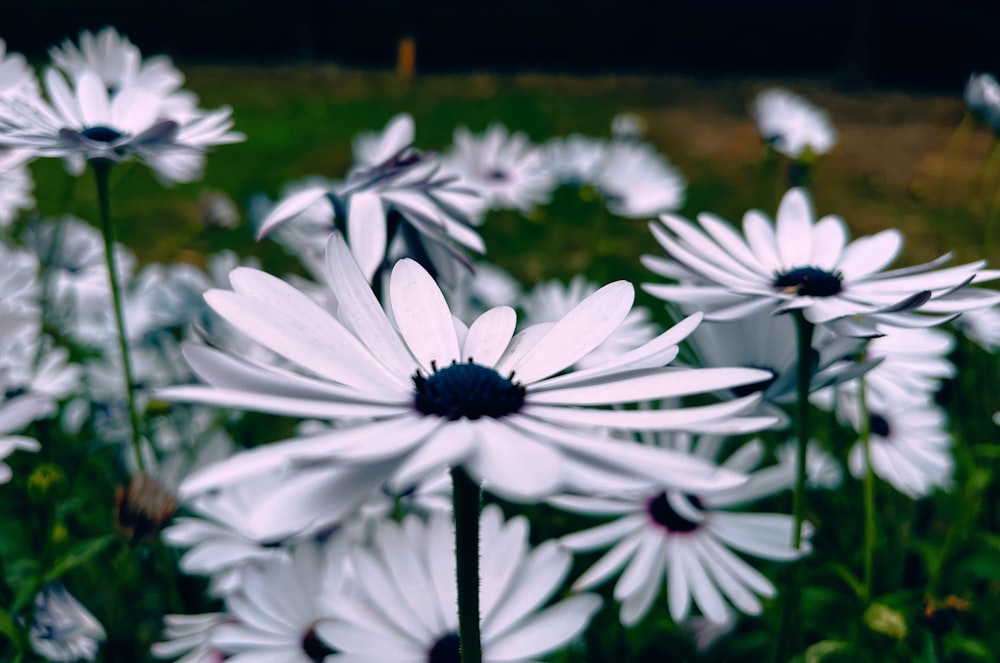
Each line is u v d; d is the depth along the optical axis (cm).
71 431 45
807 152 50
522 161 68
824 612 39
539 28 311
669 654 37
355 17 309
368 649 29
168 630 34
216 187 123
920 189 101
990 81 51
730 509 41
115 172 73
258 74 270
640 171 70
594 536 35
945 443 42
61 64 43
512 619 30
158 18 299
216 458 39
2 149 34
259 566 32
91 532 40
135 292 53
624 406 37
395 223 35
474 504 23
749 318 32
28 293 46
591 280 64
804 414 31
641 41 314
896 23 279
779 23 312
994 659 37
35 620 33
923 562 41
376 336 24
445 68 311
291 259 84
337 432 22
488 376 23
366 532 35
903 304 27
